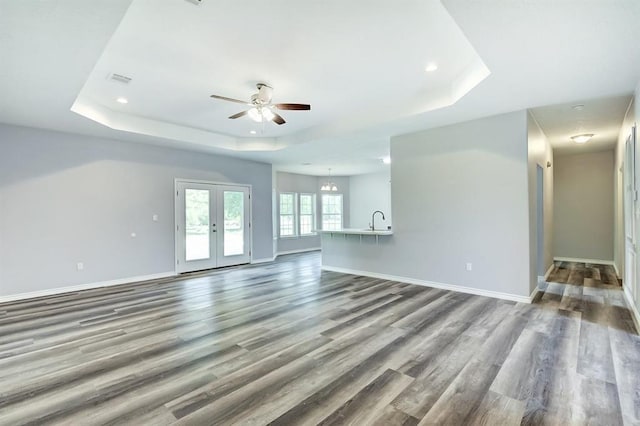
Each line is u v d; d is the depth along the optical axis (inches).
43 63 108.1
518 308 153.9
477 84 128.3
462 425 71.7
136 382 91.7
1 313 155.6
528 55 103.9
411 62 130.0
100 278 211.8
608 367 97.0
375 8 93.6
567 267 256.5
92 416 76.5
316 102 177.2
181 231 254.1
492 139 172.1
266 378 92.9
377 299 173.3
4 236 178.5
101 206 213.3
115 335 126.6
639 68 113.6
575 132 209.9
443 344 114.3
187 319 144.4
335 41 112.5
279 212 385.1
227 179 286.2
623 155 185.9
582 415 74.7
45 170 192.1
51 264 193.5
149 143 231.0
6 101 143.9
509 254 167.9
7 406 80.9
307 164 334.0
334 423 73.0
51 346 116.7
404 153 210.5
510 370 95.7
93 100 173.6
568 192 289.9
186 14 95.6
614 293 179.3
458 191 185.8
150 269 235.9
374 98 171.3
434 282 198.5
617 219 227.5
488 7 78.5
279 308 159.5
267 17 97.5
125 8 80.5
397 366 99.0
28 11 80.0
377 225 416.8
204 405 80.4
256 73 138.7
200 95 165.2
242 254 298.0
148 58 124.5
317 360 103.6
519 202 163.9
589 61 108.1
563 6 77.9
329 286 205.9
